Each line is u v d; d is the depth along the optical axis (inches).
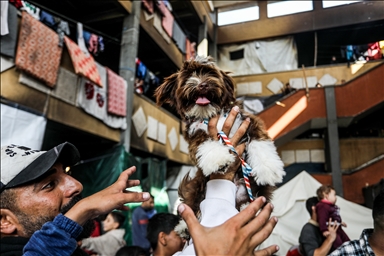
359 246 58.6
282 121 409.7
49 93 198.8
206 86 58.5
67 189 51.8
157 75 499.5
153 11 374.9
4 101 165.2
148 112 353.4
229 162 45.9
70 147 53.1
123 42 323.3
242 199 52.6
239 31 534.0
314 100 397.7
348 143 391.5
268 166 50.0
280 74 495.5
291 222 218.8
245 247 31.7
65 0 319.9
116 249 127.0
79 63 218.7
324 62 378.9
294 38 516.1
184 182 59.9
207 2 521.7
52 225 37.9
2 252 44.2
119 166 260.1
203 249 31.2
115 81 278.2
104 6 331.3
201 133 56.7
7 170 48.9
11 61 171.8
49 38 196.7
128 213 245.0
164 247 89.3
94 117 249.4
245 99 471.2
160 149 384.8
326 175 370.0
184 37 471.8
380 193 55.5
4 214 47.9
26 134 174.4
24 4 200.7
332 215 108.0
